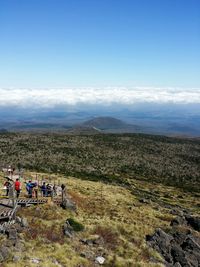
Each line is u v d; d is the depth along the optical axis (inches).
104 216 2149.4
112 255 1577.3
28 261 1285.7
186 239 1973.4
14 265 1227.2
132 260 1579.7
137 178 6373.0
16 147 7308.1
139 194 4057.6
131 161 7780.5
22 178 2763.3
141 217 2400.3
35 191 2028.8
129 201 3095.5
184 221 2434.8
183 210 3521.2
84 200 2497.5
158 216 2564.0
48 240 1545.3
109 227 1892.2
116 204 2689.5
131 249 1721.2
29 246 1425.9
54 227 1697.8
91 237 1729.8
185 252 1845.5
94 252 1576.0
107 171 6471.5
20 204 1861.5
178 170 7672.2
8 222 1560.0
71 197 2364.7
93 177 5452.8
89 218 1991.9
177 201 4608.8
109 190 3563.0
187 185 6510.8
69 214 1941.4
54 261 1368.1
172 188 5895.7
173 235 2028.8
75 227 1752.0
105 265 1487.5
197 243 1989.4
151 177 6806.1
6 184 2143.2
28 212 1802.4
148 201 3412.9
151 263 1599.4
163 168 7677.2
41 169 5349.4
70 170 5861.2
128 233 1930.4
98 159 7431.1
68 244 1578.5
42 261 1327.5
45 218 1795.0
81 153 7672.2
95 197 2787.9
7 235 1449.3
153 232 2032.5
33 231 1579.7
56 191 2234.3
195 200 4997.5
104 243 1704.0
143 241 1862.7
